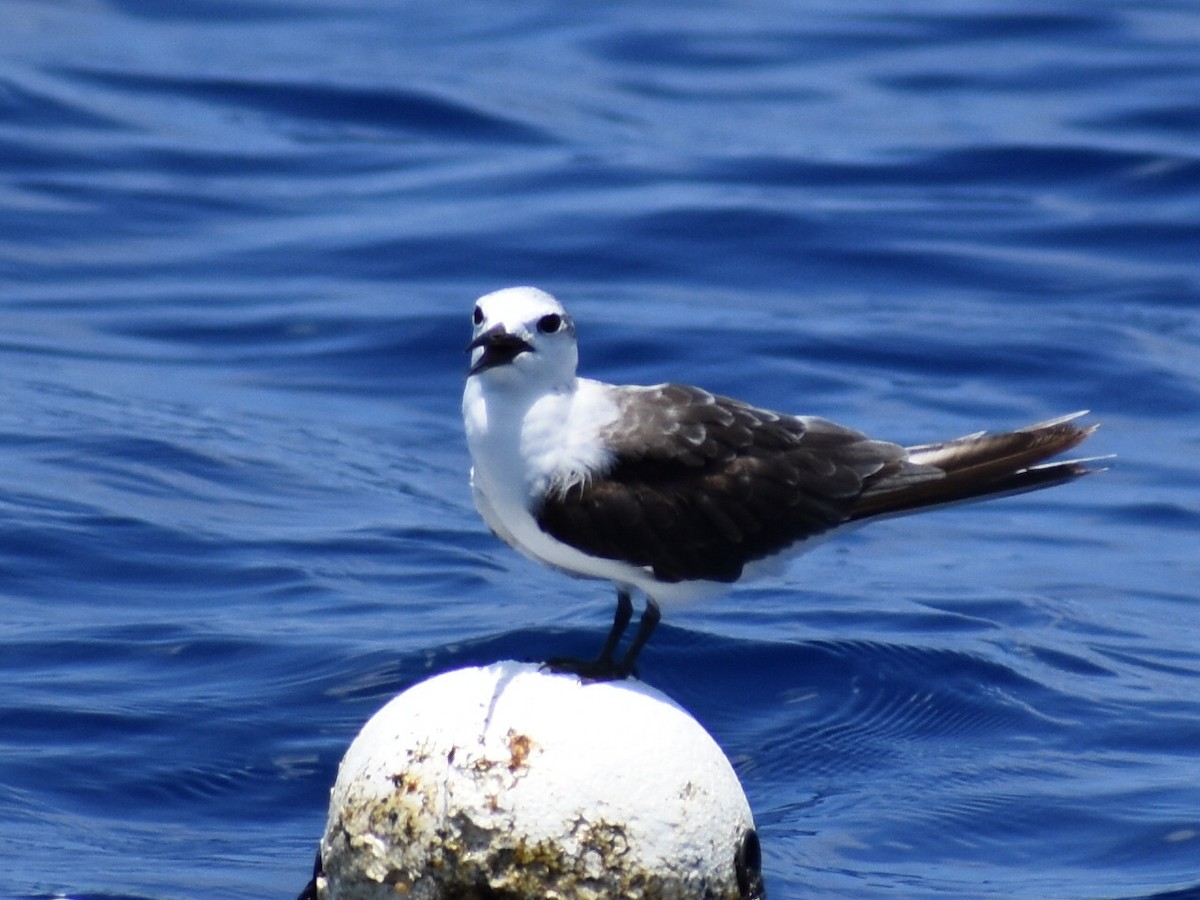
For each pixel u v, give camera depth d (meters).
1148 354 18.53
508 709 7.99
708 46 28.86
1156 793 10.88
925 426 16.84
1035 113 25.20
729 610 13.45
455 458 16.41
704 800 8.00
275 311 19.41
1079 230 21.69
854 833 10.42
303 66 27.20
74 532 14.18
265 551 14.18
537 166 23.53
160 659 12.30
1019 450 9.33
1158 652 12.98
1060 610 13.66
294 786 10.82
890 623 13.26
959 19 29.30
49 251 20.89
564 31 29.75
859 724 11.85
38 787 10.61
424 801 7.92
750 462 9.23
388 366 18.25
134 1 30.36
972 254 21.00
